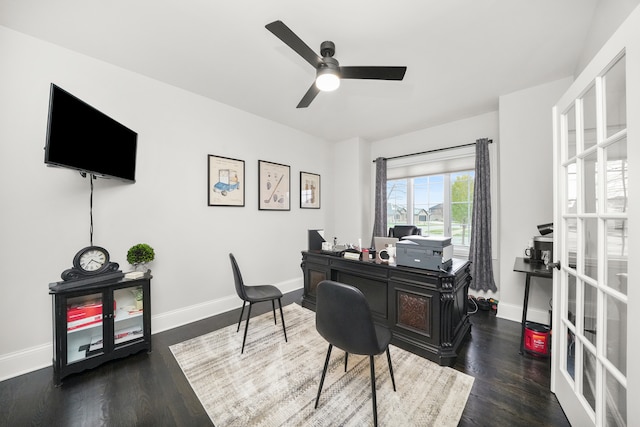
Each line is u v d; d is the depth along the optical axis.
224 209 3.08
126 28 1.80
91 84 2.15
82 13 1.65
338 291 1.30
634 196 0.90
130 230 2.37
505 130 2.80
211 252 2.95
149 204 2.48
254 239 3.42
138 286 2.10
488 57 2.13
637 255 0.89
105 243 2.23
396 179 4.38
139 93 2.41
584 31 1.82
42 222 1.93
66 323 1.74
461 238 3.70
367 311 1.26
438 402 1.51
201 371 1.84
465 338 2.32
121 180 2.19
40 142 1.92
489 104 3.07
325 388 1.65
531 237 2.67
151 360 1.99
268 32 1.85
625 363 1.03
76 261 1.84
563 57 2.13
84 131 1.77
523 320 2.08
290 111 3.31
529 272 2.04
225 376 1.78
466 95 2.84
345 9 1.61
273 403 1.52
